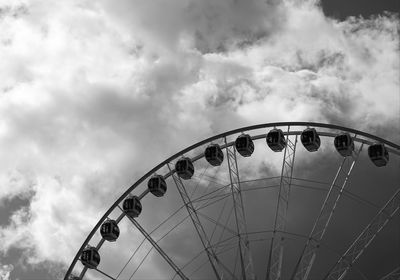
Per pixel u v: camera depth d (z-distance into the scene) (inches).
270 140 3366.1
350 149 3297.2
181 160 3499.0
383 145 3270.2
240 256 3095.5
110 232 3486.7
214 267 3112.7
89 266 3427.7
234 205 3218.5
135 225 3356.3
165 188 3582.7
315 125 3351.4
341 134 3314.5
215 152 3474.4
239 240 3132.4
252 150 3474.4
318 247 3041.3
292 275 3011.8
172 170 3511.3
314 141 3358.8
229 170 3299.7
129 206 3503.9
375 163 3284.9
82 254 3437.5
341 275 2999.5
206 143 3454.7
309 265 3019.2
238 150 3442.4
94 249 3452.3
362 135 3294.8
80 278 3435.0
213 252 3134.8
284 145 3410.4
